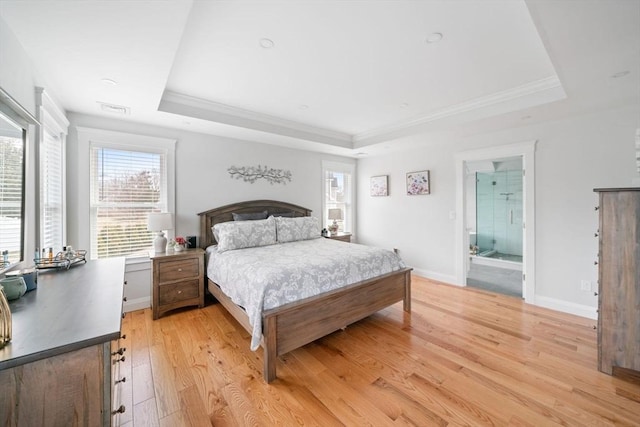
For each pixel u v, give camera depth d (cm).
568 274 309
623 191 191
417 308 325
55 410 87
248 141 413
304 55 214
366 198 552
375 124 402
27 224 171
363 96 297
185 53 210
